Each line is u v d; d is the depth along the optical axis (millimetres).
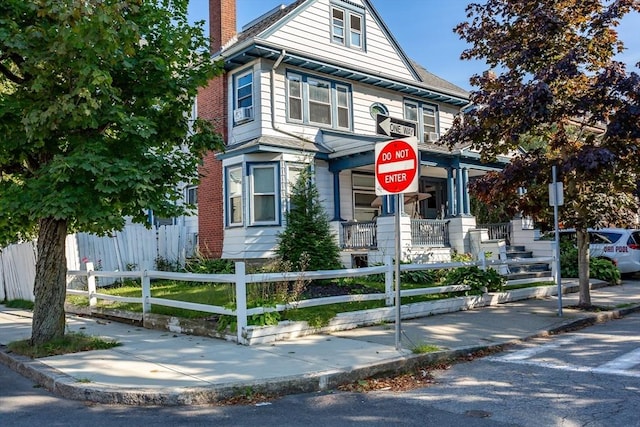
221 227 17484
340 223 17156
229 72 17281
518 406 5277
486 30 11414
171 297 11398
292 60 16734
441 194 21766
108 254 15156
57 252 8102
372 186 19078
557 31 10266
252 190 16203
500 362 7180
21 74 7648
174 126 8414
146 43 8375
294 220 12828
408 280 13594
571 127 11258
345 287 11758
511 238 18609
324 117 17875
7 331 9820
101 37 6410
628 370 6488
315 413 5250
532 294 13047
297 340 8188
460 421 4902
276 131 16422
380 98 19625
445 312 10867
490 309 11352
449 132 11547
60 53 6312
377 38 19453
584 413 5000
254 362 6801
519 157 11156
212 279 8586
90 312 11680
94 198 6848
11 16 6750
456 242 17078
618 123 9438
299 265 11953
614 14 9914
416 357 6996
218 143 8734
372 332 8836
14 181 8648
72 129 7211
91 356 7312
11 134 7059
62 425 4953
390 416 5105
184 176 8281
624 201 10805
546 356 7422
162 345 8023
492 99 10359
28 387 6336
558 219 10977
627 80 9312
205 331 8672
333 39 18250
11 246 14508
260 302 8398
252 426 4879
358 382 6316
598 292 14211
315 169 17203
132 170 6641
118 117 6980
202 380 6004
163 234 16500
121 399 5602
